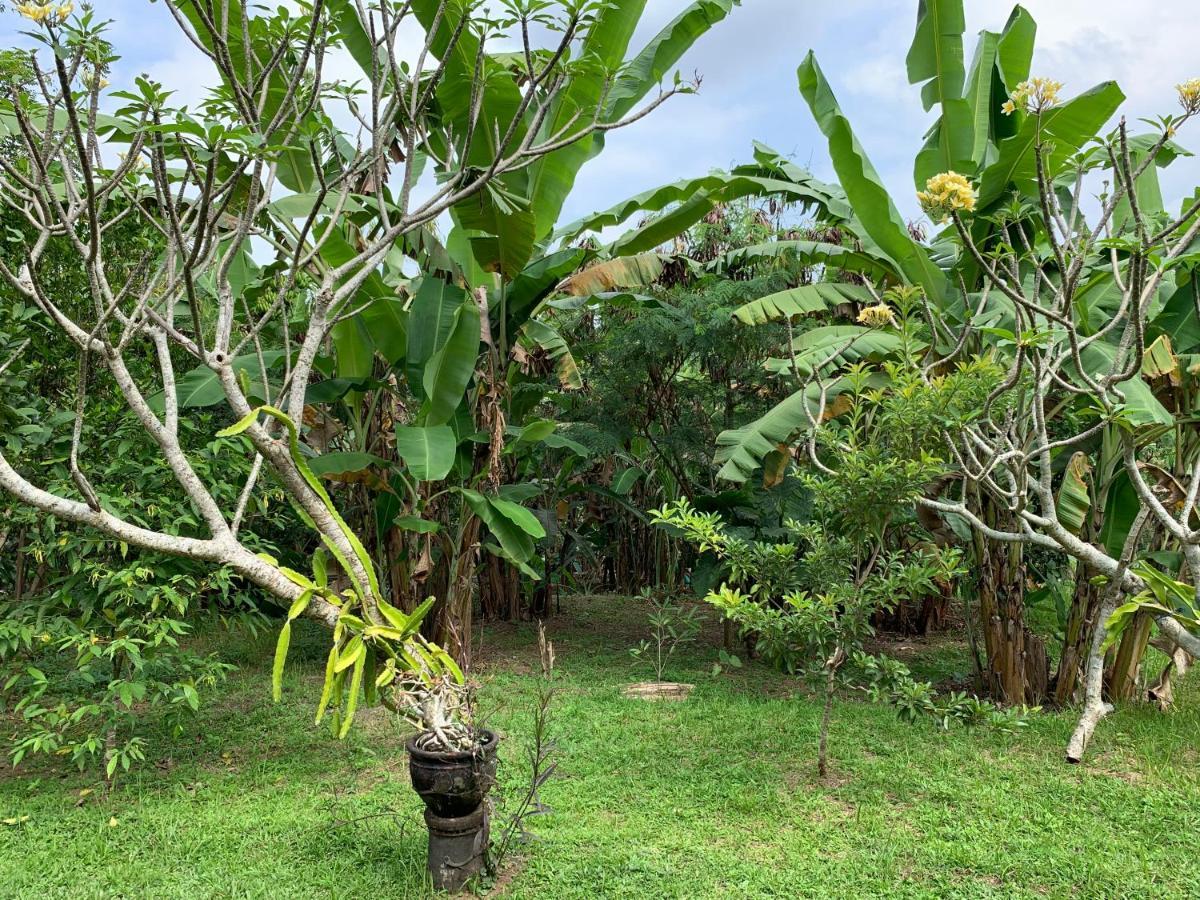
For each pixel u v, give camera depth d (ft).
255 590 25.55
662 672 24.36
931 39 20.47
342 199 14.64
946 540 22.36
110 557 15.70
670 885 11.08
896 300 16.60
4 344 15.34
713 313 25.96
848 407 20.33
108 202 17.72
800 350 22.17
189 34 12.64
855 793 14.60
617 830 12.91
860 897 10.89
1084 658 20.31
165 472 16.29
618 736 17.80
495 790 14.25
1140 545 20.48
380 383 21.35
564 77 15.97
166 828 13.05
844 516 15.23
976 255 12.90
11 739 17.26
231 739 17.79
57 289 16.90
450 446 18.67
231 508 17.89
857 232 23.82
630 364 28.53
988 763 16.11
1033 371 15.64
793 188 24.18
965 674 24.25
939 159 21.57
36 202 12.91
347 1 16.66
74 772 15.76
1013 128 22.47
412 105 14.47
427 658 12.69
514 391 27.02
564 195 21.81
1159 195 22.30
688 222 24.53
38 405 16.76
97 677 15.55
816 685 16.26
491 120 19.24
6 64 13.66
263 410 12.17
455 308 20.24
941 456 18.04
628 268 24.53
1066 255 15.71
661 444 30.27
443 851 10.96
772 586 16.38
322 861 11.84
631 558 41.39
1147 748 16.74
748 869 11.59
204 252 13.84
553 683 22.74
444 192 14.52
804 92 21.53
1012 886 11.24
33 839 12.71
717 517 16.90
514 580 32.96
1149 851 12.30
